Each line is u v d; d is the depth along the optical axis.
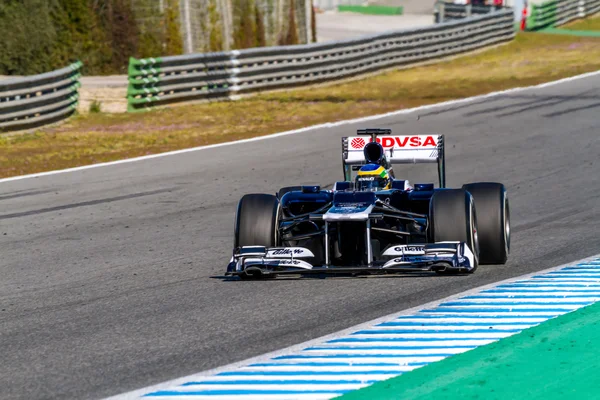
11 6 108.19
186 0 117.69
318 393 18.31
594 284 26.88
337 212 28.27
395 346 21.25
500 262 30.41
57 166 60.66
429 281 28.08
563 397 17.92
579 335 21.69
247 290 28.03
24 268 34.06
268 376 19.44
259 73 96.81
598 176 49.78
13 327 25.02
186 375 19.83
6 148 68.88
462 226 27.98
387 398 18.00
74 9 112.62
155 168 58.28
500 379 18.92
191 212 44.53
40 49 109.31
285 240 30.17
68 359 21.45
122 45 115.06
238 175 54.62
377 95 92.81
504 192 30.97
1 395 19.08
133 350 21.97
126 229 41.06
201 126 77.88
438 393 18.22
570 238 35.12
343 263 29.25
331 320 23.94
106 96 96.06
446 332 22.25
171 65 89.69
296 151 62.69
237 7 125.81
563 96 82.94
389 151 34.66
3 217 45.03
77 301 28.05
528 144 61.59
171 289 29.06
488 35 131.88
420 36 117.75
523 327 22.45
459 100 84.12
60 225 42.53
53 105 80.75
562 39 140.00
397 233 29.19
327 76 103.62
